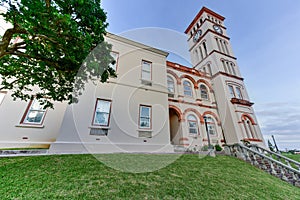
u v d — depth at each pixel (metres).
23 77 4.98
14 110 7.23
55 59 4.16
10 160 4.73
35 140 7.22
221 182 4.59
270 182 5.57
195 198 3.41
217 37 19.55
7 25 6.92
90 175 3.96
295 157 12.40
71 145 6.20
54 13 2.88
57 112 8.17
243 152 8.67
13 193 2.89
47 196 2.88
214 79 16.19
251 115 15.23
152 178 4.13
